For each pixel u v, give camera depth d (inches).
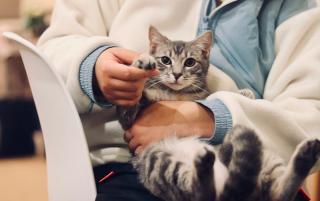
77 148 24.4
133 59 25.3
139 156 25.2
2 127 123.6
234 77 28.7
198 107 25.7
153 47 28.0
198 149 22.5
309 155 22.3
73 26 31.4
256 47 29.1
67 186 25.5
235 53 28.9
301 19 29.1
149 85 27.0
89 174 24.1
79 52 26.7
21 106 124.6
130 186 25.4
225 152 22.4
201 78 28.0
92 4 32.3
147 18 30.0
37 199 85.1
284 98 28.0
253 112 25.3
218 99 25.5
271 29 29.8
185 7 30.2
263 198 22.5
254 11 29.3
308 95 27.5
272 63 29.6
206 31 28.1
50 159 26.7
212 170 21.8
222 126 24.3
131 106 26.0
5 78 126.3
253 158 22.0
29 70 25.7
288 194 22.7
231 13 29.5
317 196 53.9
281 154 25.1
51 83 24.5
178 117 25.5
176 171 22.7
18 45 24.9
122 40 29.9
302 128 26.0
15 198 85.7
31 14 120.6
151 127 25.7
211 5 30.0
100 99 26.7
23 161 119.0
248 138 22.5
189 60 27.6
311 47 28.9
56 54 28.6
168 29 30.0
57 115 25.1
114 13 32.5
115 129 28.2
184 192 22.6
